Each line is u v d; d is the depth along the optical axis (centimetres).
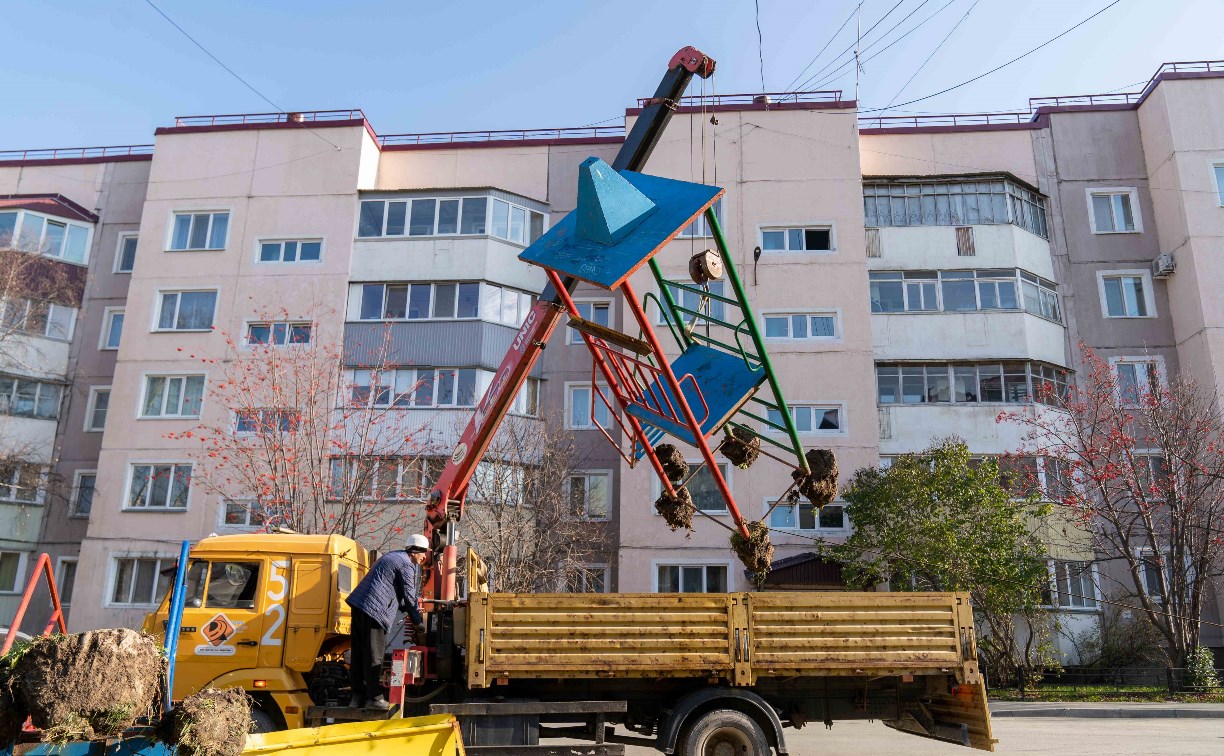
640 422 927
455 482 948
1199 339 2478
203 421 2472
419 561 912
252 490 2059
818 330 2447
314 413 2175
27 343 2708
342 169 2667
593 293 2617
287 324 2522
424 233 2588
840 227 2508
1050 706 1617
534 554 2078
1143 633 2148
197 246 2655
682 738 780
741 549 848
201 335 2550
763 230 2533
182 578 638
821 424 2366
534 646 772
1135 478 2027
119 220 2917
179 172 2711
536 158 2808
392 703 735
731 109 2627
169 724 516
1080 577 2248
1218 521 2017
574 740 848
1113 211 2716
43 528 2625
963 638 807
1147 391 2238
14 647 529
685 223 666
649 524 2312
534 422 2359
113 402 2523
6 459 2542
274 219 2639
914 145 2795
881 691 831
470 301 2503
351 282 2555
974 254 2564
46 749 496
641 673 779
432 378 2434
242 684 840
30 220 2781
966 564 1838
